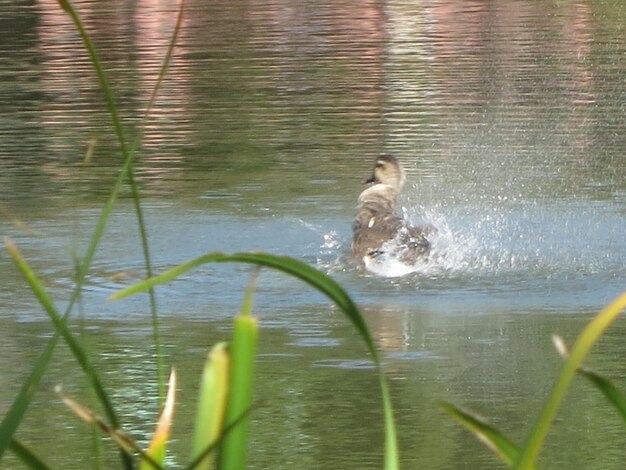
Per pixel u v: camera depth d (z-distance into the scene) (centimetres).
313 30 2969
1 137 1959
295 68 2503
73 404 378
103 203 1573
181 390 945
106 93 382
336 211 1530
